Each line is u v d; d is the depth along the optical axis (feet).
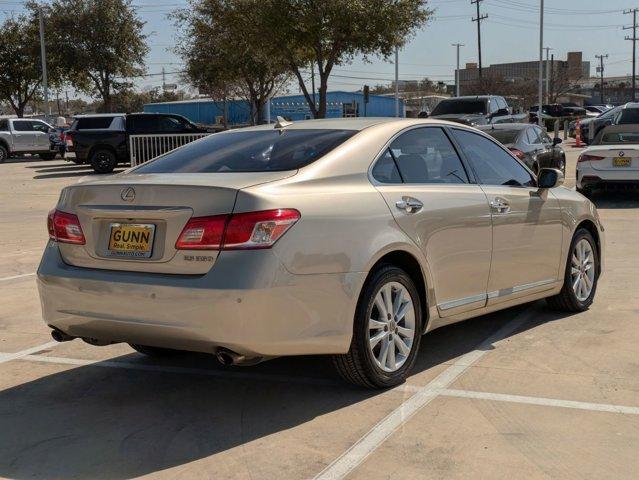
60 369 17.61
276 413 14.39
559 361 16.85
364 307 14.37
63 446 13.25
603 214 41.39
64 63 139.85
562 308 20.98
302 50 84.33
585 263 21.31
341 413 14.21
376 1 77.87
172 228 13.43
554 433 13.05
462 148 18.03
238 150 16.05
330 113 176.65
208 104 186.70
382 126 16.37
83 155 83.25
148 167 16.42
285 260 13.01
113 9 140.05
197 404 15.10
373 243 14.35
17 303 24.09
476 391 15.11
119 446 13.19
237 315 12.68
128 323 13.58
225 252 12.94
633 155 43.68
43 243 36.60
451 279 16.46
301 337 13.28
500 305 18.20
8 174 86.58
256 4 80.59
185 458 12.60
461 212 16.57
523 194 18.74
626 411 13.93
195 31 110.22
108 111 145.18
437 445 12.69
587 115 177.37
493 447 12.56
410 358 15.71
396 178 15.79
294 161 14.82
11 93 159.94
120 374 17.17
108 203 14.23
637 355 17.10
